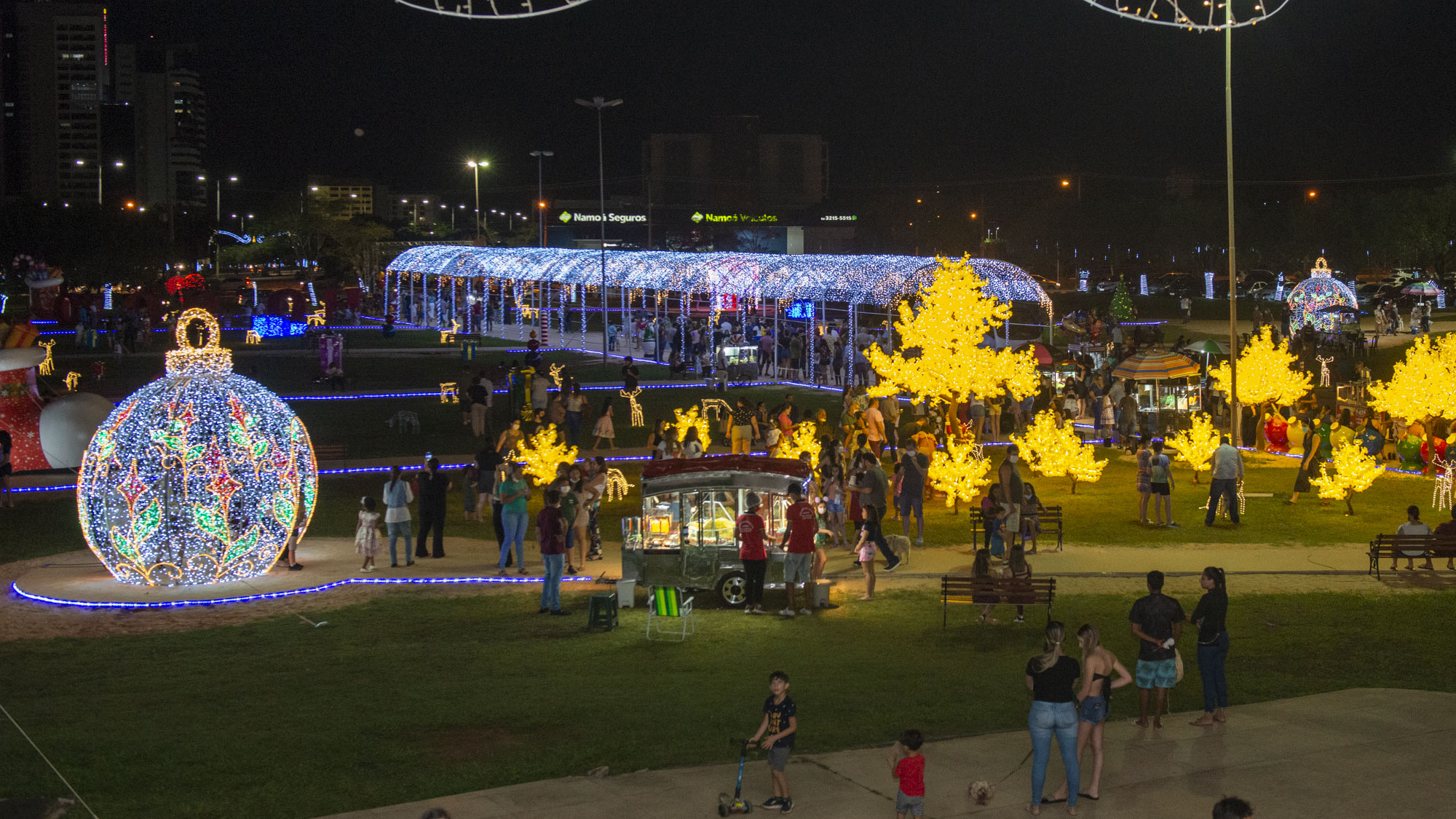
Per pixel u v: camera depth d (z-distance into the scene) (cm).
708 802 986
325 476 2933
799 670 1388
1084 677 1009
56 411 2886
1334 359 4447
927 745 1123
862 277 4531
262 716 1220
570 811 963
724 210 19225
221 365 1930
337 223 10631
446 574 1945
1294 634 1559
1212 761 1086
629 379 3741
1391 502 2567
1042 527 2314
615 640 1552
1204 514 2461
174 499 1844
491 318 6894
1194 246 11488
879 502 2058
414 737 1148
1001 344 4747
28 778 1033
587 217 17788
